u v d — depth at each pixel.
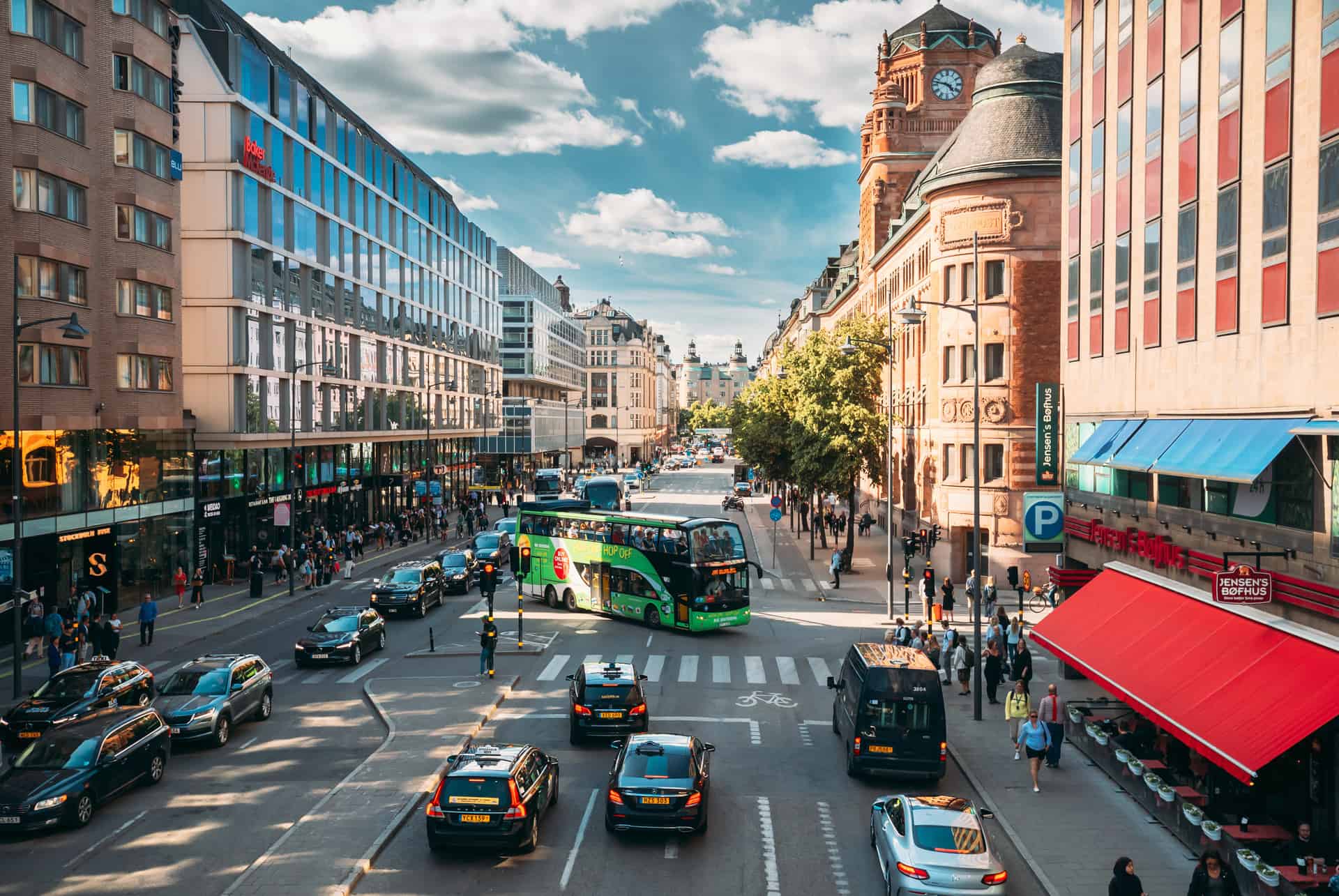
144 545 40.88
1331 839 16.06
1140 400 24.20
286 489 54.50
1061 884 14.99
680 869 15.48
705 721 24.19
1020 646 27.86
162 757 19.48
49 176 33.88
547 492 91.69
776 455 57.69
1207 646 18.11
